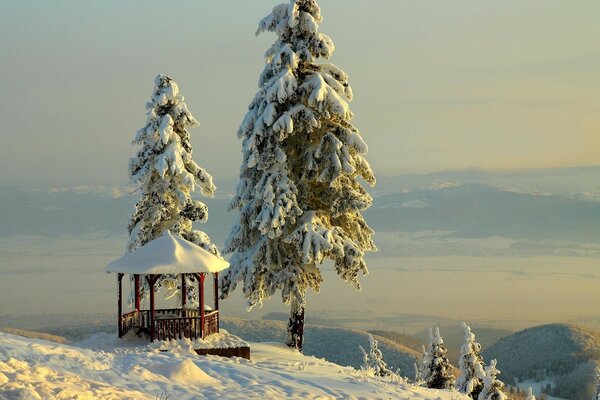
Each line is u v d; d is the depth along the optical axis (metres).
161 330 31.00
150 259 31.22
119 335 31.80
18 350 20.58
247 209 36.44
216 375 22.31
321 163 35.06
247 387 20.69
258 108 35.41
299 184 35.69
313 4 35.75
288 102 35.16
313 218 35.16
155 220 37.94
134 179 37.97
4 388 14.48
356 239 36.59
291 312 36.75
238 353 30.33
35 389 14.98
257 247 36.09
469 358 35.16
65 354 21.12
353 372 26.91
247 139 35.97
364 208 35.00
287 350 35.34
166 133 37.72
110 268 31.39
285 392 20.48
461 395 24.00
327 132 35.03
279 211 34.19
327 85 34.66
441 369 36.56
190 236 38.62
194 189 37.91
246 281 36.00
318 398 20.12
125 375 19.86
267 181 34.88
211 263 31.41
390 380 24.78
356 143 34.88
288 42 35.75
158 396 18.25
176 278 39.91
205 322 31.64
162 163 37.31
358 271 35.41
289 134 35.53
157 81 38.50
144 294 39.59
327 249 34.09
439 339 36.88
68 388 15.66
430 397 22.55
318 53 35.56
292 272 35.75
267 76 36.03
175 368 20.98
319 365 29.16
